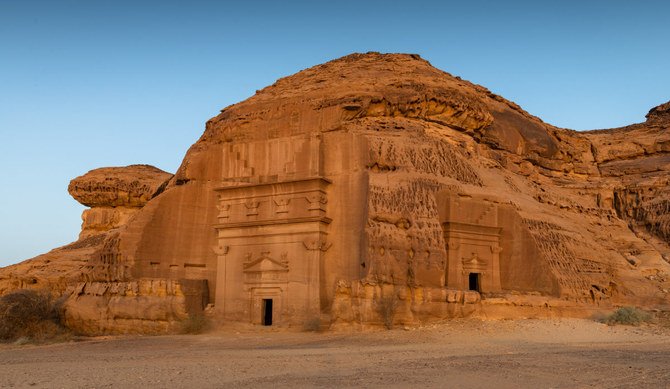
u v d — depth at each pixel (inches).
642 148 2096.5
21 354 888.3
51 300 1406.3
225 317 1272.1
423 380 511.5
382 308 1084.5
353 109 1364.4
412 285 1123.3
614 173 2026.3
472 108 1552.7
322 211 1229.1
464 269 1254.9
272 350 849.5
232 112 1556.3
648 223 1844.2
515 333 985.5
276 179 1306.6
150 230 1381.6
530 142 1755.7
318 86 1507.1
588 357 680.4
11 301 1306.6
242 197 1306.6
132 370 606.9
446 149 1366.9
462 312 1141.1
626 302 1432.1
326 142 1295.5
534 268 1289.4
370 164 1242.6
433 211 1210.6
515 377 527.8
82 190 2351.1
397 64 1647.4
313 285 1189.1
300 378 531.8
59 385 502.3
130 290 1321.4
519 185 1549.0
